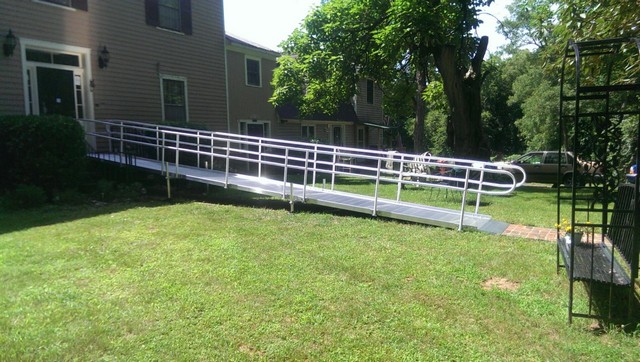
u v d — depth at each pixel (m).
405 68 21.34
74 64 12.27
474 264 5.36
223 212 8.40
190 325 3.72
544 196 12.92
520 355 3.29
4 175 9.18
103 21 12.84
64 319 3.80
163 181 11.39
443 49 14.95
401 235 6.77
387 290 4.51
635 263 3.69
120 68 13.38
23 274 4.85
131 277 4.80
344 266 5.21
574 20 5.87
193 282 4.66
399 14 13.62
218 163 14.77
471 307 4.12
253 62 20.52
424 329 3.68
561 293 4.49
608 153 4.50
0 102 10.52
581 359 3.23
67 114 12.11
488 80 39.78
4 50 10.52
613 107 7.60
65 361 3.16
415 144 23.42
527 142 34.31
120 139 11.12
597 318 3.68
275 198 10.18
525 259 5.59
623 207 4.66
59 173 9.38
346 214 8.49
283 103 19.00
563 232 7.17
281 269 5.09
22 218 7.56
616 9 5.32
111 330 3.61
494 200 11.70
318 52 17.11
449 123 20.30
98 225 7.16
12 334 3.52
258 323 3.76
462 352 3.33
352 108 30.41
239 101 19.59
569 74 6.05
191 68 15.90
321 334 3.59
